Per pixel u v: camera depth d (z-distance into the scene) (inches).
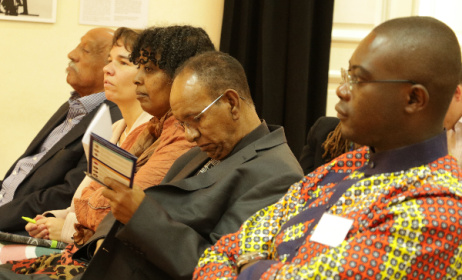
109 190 70.6
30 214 119.8
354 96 53.6
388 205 50.6
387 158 53.7
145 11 165.8
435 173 51.5
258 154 77.7
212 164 81.9
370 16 155.2
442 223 47.9
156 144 96.0
